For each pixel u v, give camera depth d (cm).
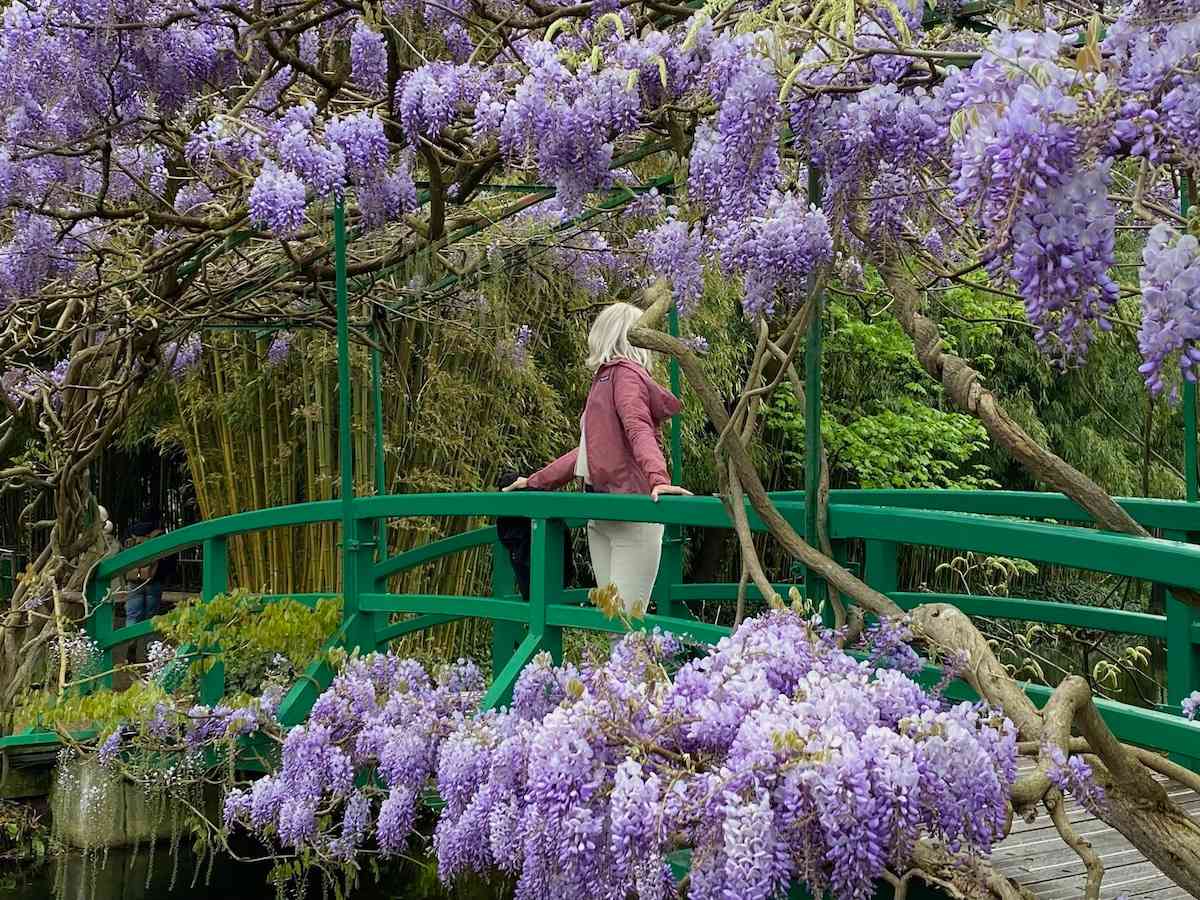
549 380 627
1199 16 146
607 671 209
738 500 255
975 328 735
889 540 239
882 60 225
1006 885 174
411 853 382
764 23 235
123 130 417
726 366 694
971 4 255
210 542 439
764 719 170
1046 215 141
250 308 509
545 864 197
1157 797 177
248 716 361
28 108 399
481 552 586
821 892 162
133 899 390
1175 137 144
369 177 370
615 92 279
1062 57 154
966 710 172
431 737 294
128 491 791
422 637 555
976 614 346
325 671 380
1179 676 310
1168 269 130
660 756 191
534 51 282
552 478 369
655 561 349
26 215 443
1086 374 870
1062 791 172
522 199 429
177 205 470
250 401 578
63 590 513
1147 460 551
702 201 239
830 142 222
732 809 158
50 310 543
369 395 555
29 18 388
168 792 375
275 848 407
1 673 505
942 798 161
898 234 225
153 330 496
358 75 378
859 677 192
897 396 844
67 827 399
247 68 429
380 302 505
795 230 226
